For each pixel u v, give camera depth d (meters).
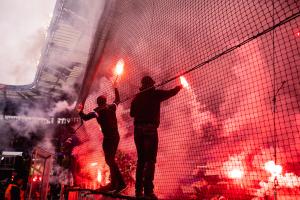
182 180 8.82
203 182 7.66
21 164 16.88
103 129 6.12
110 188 5.90
